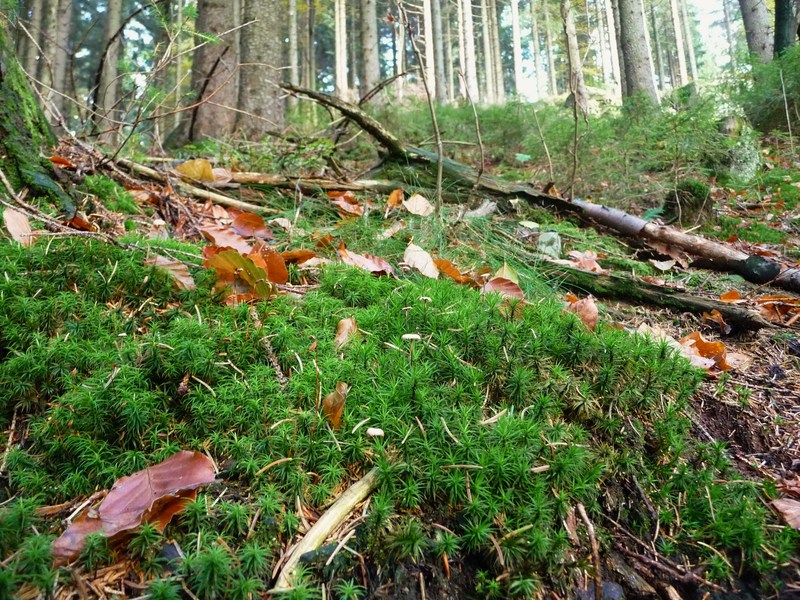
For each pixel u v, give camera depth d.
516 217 4.46
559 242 3.85
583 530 1.53
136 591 1.21
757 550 1.52
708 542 1.57
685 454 1.86
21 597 1.15
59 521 1.34
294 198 4.02
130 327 1.94
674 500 1.69
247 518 1.37
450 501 1.47
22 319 1.83
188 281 2.18
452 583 1.35
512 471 1.49
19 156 2.75
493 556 1.38
